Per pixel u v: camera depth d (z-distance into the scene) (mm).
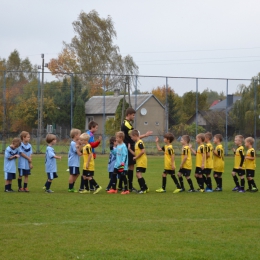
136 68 67812
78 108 42000
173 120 41406
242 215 10805
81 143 14969
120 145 14883
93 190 15906
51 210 11188
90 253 7488
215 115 41938
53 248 7762
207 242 8242
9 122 40281
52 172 15008
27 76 41219
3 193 14516
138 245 8008
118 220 10031
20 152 15078
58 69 65750
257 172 24234
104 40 67062
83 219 10102
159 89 41344
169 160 15383
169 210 11391
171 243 8141
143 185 15195
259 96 43250
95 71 65938
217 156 15898
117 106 42406
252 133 42844
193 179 20656
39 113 40844
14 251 7590
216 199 13523
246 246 8008
